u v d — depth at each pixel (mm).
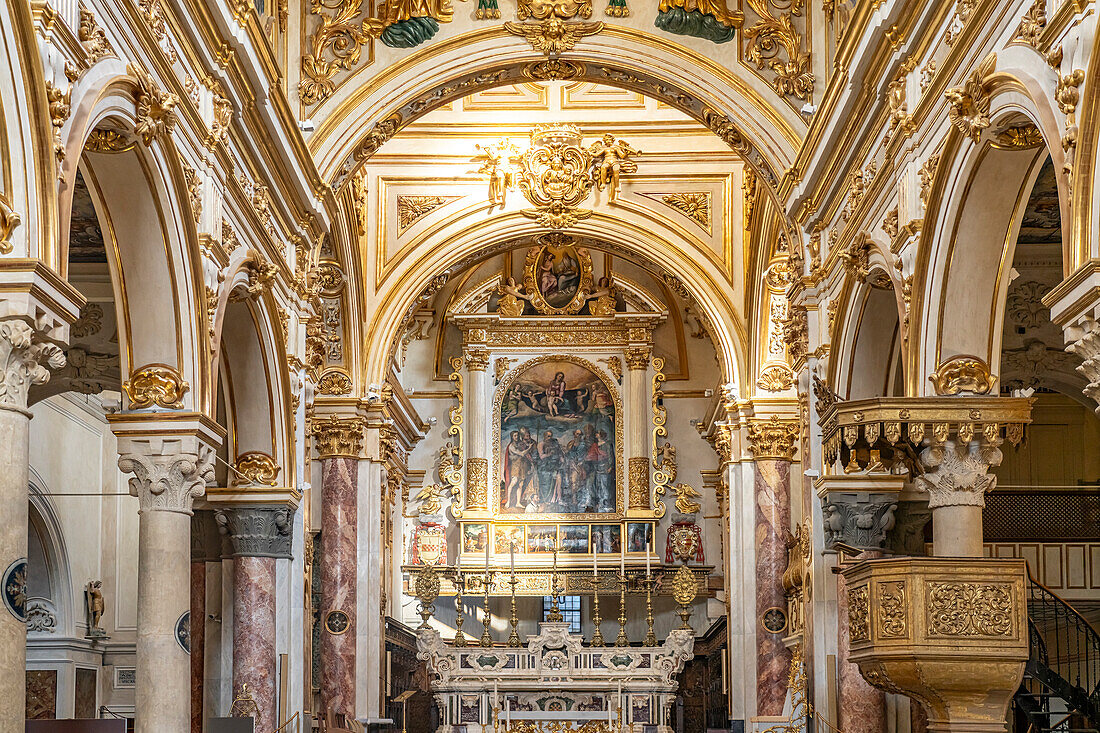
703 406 29422
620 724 23234
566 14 17109
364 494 23297
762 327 23156
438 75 17109
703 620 28297
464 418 29281
